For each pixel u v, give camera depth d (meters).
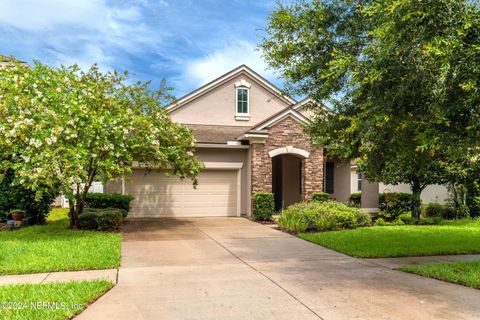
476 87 6.03
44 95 11.67
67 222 14.71
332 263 8.80
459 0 6.28
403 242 11.22
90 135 11.02
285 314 5.52
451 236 12.37
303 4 9.62
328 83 8.76
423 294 6.45
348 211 15.04
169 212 17.78
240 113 20.50
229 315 5.48
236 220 16.78
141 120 12.12
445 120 6.52
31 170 10.55
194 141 14.88
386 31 6.40
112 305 5.87
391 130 7.28
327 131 9.85
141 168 17.33
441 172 15.54
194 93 19.97
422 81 6.73
